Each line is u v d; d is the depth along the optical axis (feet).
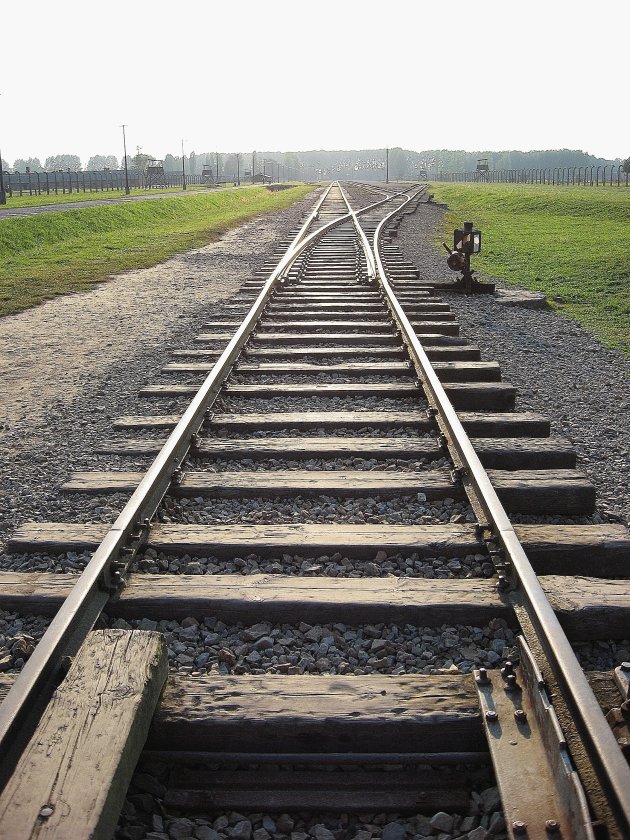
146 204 130.93
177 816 9.23
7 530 15.93
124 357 31.53
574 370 30.17
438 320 37.09
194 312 41.39
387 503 16.63
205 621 12.61
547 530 14.90
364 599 12.57
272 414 22.06
